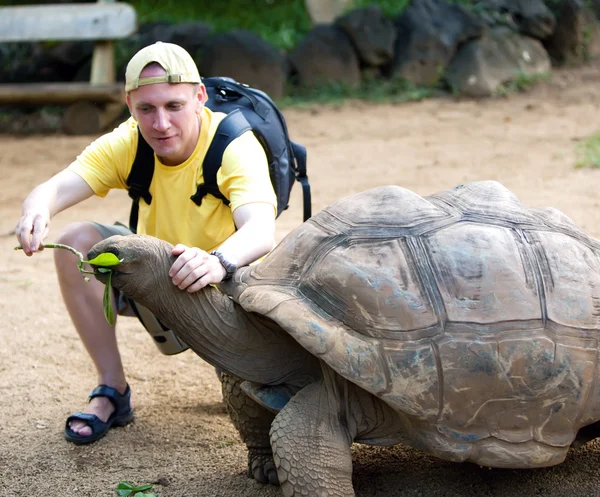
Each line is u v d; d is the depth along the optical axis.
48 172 6.71
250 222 2.19
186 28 9.13
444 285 1.92
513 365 1.87
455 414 1.88
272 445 1.95
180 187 2.37
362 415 2.00
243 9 11.30
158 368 3.18
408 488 2.21
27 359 3.26
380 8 9.48
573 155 6.34
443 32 9.26
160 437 2.59
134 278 2.01
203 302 2.07
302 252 2.07
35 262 4.61
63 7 8.05
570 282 1.98
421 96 9.03
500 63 9.21
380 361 1.87
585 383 1.92
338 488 1.92
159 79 2.19
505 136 7.26
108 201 5.91
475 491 2.18
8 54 9.05
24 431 2.64
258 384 2.12
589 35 10.06
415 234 2.01
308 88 9.24
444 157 6.61
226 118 2.35
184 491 2.25
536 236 2.04
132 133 2.42
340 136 7.65
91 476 2.36
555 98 8.70
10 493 2.27
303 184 2.68
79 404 2.85
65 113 8.16
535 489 2.18
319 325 1.89
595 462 2.30
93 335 2.61
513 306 1.91
